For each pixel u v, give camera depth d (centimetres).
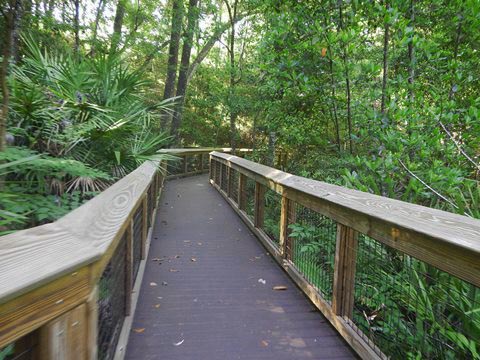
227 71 1141
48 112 317
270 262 353
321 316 247
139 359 194
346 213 204
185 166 1056
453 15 360
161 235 445
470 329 174
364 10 370
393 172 317
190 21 1075
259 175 411
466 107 357
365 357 184
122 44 840
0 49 316
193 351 203
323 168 494
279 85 467
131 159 390
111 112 377
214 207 624
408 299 196
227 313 248
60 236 100
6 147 218
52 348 78
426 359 182
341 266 216
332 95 452
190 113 1468
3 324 65
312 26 391
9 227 209
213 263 348
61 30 627
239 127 1513
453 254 123
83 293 90
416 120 309
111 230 120
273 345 211
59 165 258
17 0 204
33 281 70
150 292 279
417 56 375
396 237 156
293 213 307
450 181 274
